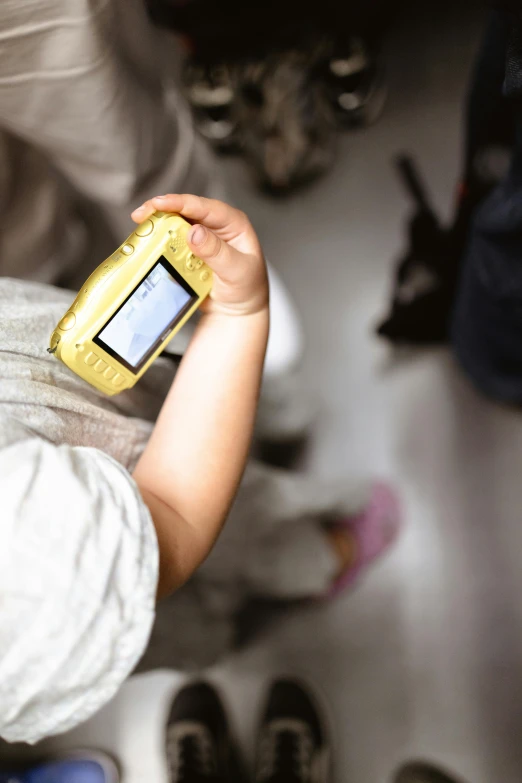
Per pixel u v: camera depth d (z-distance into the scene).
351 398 1.09
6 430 0.30
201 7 1.04
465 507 0.99
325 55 1.13
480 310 0.85
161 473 0.39
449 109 1.21
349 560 0.95
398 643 0.95
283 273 1.19
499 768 0.86
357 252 1.17
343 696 0.94
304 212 1.22
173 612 0.73
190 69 1.16
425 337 1.06
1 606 0.28
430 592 0.96
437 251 0.97
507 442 1.01
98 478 0.31
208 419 0.41
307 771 0.87
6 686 0.29
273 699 0.93
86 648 0.30
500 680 0.90
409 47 1.25
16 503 0.28
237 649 0.98
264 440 0.97
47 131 0.62
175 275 0.39
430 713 0.90
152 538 0.32
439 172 1.18
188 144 0.83
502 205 0.67
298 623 0.99
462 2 1.24
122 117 0.63
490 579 0.94
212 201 0.40
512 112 0.73
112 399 0.45
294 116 1.13
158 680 0.99
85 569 0.29
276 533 0.83
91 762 0.92
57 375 0.39
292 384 0.99
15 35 0.48
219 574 0.77
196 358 0.43
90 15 0.50
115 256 0.37
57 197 0.78
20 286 0.44
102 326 0.37
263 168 1.19
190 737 0.90
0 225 0.71
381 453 1.05
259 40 1.12
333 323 1.14
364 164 1.22
